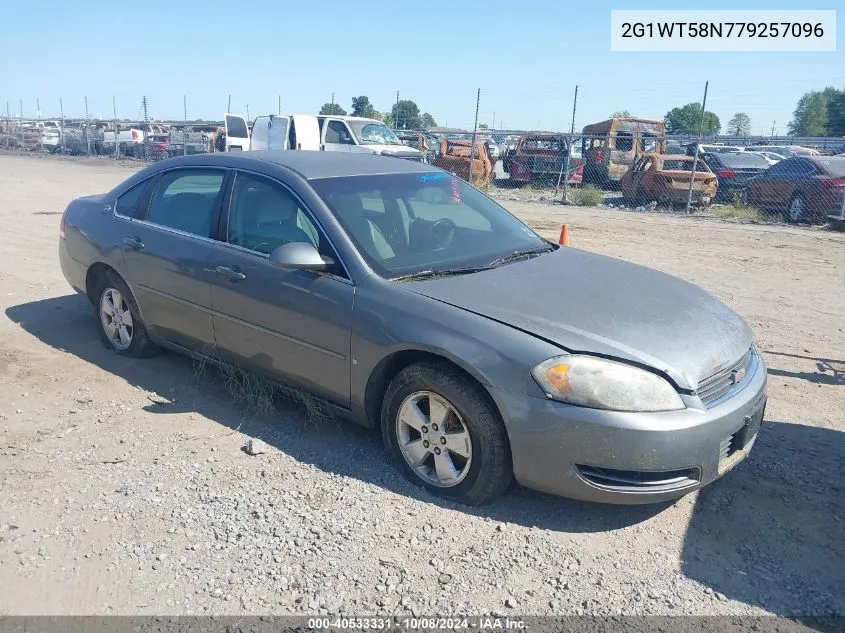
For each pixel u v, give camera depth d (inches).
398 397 148.7
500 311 142.6
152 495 144.3
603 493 131.3
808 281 356.5
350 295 153.7
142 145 1362.0
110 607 114.3
